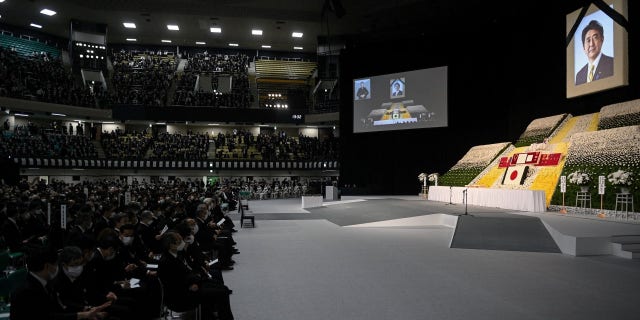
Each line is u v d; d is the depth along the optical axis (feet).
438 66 98.78
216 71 145.69
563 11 74.33
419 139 103.81
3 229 28.99
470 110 96.22
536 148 71.61
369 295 24.17
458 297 23.67
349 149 112.47
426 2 99.50
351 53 111.96
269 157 130.72
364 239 47.11
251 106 140.05
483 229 46.32
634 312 20.81
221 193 79.41
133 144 122.42
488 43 93.81
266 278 28.48
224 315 18.57
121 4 107.34
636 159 50.57
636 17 58.49
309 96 150.10
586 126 65.16
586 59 66.54
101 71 126.52
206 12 112.47
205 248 30.09
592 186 55.72
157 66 143.43
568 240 37.47
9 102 100.94
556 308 21.50
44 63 120.16
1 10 111.24
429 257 36.22
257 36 135.23
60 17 117.50
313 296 23.97
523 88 85.40
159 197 52.42
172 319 20.38
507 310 21.20
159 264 17.95
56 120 123.95
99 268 18.30
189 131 135.64
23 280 17.89
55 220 30.99
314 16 113.91
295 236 49.60
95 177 119.03
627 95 61.26
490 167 82.79
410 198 95.71
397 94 103.55
